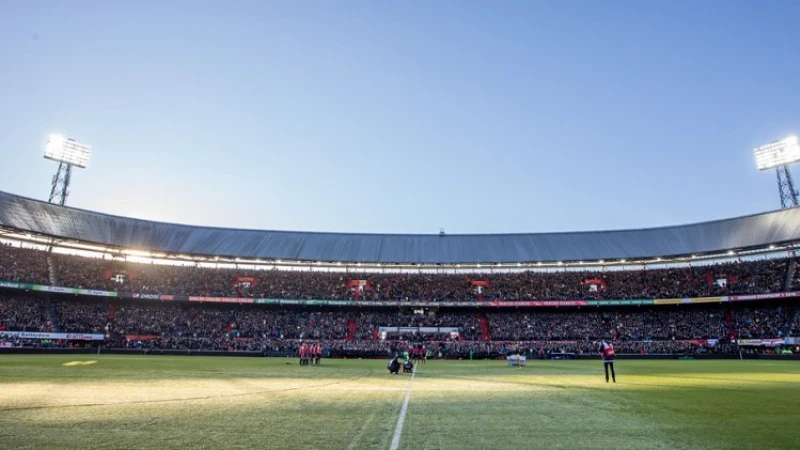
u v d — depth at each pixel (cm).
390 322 6550
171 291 6188
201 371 2594
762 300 5788
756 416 1057
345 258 7231
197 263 7044
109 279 6106
